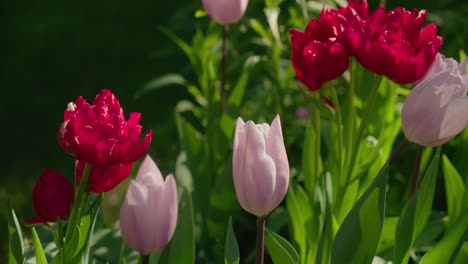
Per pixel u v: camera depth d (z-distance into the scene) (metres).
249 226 3.86
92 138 1.94
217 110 3.82
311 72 2.54
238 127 1.95
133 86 6.97
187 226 2.19
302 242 2.76
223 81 3.78
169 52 5.31
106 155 1.96
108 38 7.80
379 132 3.37
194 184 3.62
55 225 2.95
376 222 2.09
